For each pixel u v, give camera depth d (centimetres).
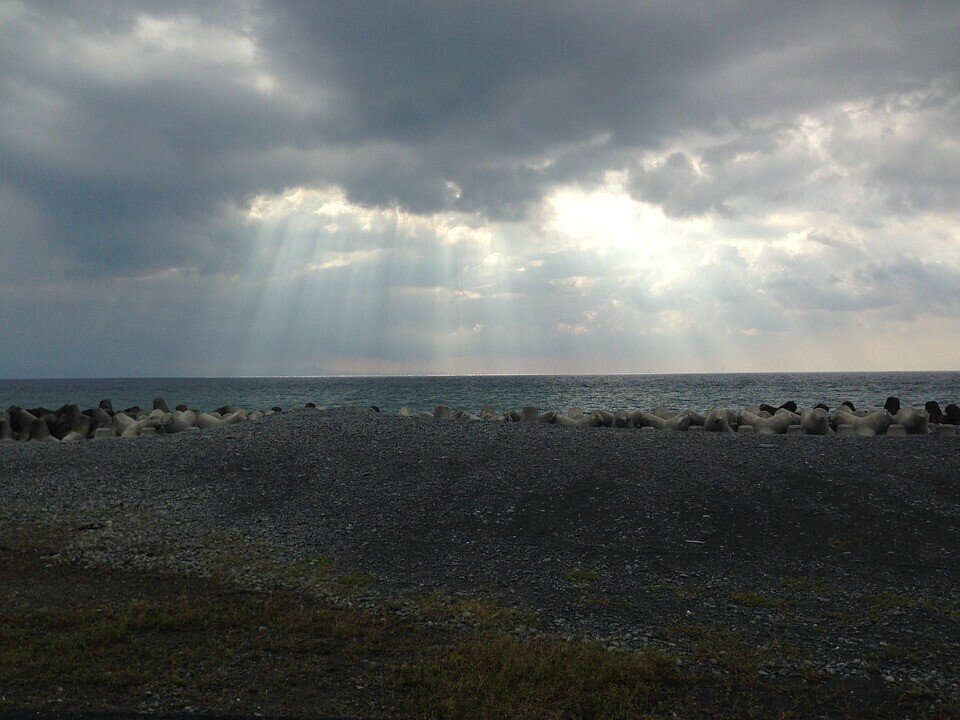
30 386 18850
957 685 675
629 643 775
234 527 1223
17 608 860
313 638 781
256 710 614
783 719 608
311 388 14088
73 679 664
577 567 1036
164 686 656
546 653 736
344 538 1167
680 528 1186
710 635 797
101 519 1255
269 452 1628
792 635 799
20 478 1495
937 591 949
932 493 1318
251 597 923
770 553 1088
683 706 633
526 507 1281
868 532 1161
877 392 9375
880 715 620
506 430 1861
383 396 9356
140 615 828
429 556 1085
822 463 1490
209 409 6950
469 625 826
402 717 607
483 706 626
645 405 6762
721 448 1638
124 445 1761
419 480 1430
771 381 16350
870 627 826
